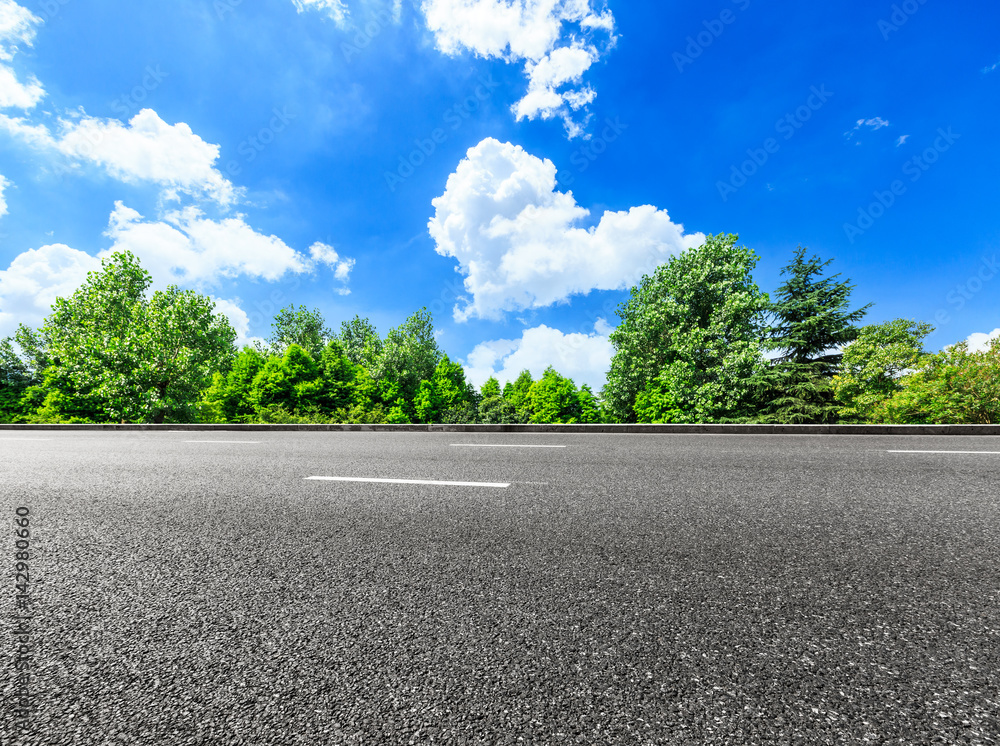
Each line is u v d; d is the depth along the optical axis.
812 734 1.16
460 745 1.15
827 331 22.52
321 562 2.37
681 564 2.24
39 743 1.17
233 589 2.06
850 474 4.48
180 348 25.50
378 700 1.31
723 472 4.70
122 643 1.62
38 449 8.18
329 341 47.81
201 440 9.45
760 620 1.68
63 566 2.37
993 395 12.31
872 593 1.89
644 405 23.33
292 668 1.46
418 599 1.92
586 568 2.21
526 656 1.49
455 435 9.73
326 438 9.57
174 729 1.21
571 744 1.14
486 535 2.76
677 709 1.25
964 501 3.40
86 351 22.81
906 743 1.13
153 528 3.02
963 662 1.42
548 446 7.35
